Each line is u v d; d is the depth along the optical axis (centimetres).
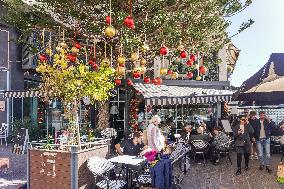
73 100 669
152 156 816
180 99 1102
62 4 1111
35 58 1809
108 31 677
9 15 1242
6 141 1577
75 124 681
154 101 1088
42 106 1989
